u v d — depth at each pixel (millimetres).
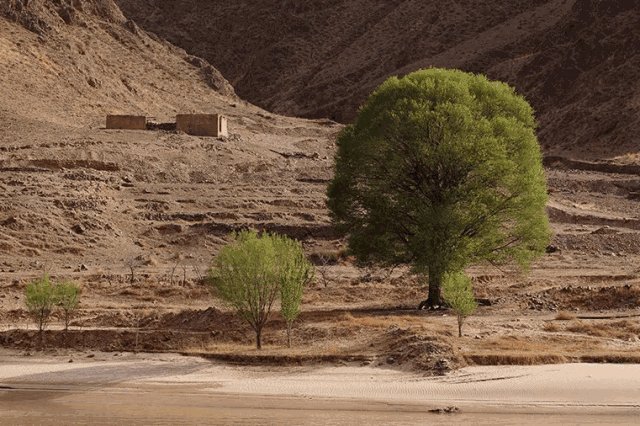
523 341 60469
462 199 71688
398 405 47969
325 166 153000
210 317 67000
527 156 73688
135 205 121000
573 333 63812
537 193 72812
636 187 156000
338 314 66812
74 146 143000
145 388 52562
